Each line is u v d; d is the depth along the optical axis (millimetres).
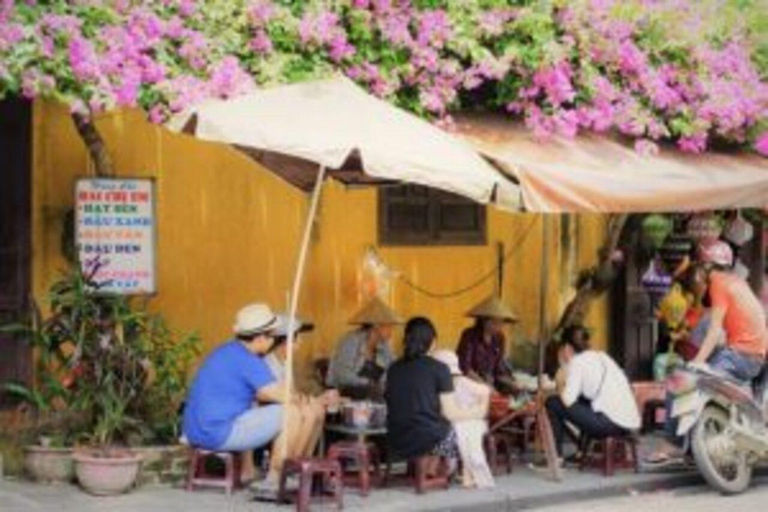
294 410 10766
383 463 11852
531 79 12328
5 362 11445
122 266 11414
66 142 11773
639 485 12109
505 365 13484
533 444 13336
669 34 13375
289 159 12625
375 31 11727
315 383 13422
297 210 13336
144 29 10508
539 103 12430
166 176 12477
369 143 9797
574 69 12680
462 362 13094
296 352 13344
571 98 12320
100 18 10398
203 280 12727
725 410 12047
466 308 14859
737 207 12805
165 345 11531
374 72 11617
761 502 11664
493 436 12070
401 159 9781
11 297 11508
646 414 14680
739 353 12180
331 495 10891
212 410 10609
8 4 9977
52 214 11695
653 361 16328
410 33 11859
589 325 16062
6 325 11297
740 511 11211
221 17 11000
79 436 11117
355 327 13664
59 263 11711
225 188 12852
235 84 10727
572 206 11164
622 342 16219
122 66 10305
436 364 11227
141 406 11406
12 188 11508
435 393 11172
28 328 10992
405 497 11000
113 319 11031
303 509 10180
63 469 10984
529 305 15477
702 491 12227
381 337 12453
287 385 10508
